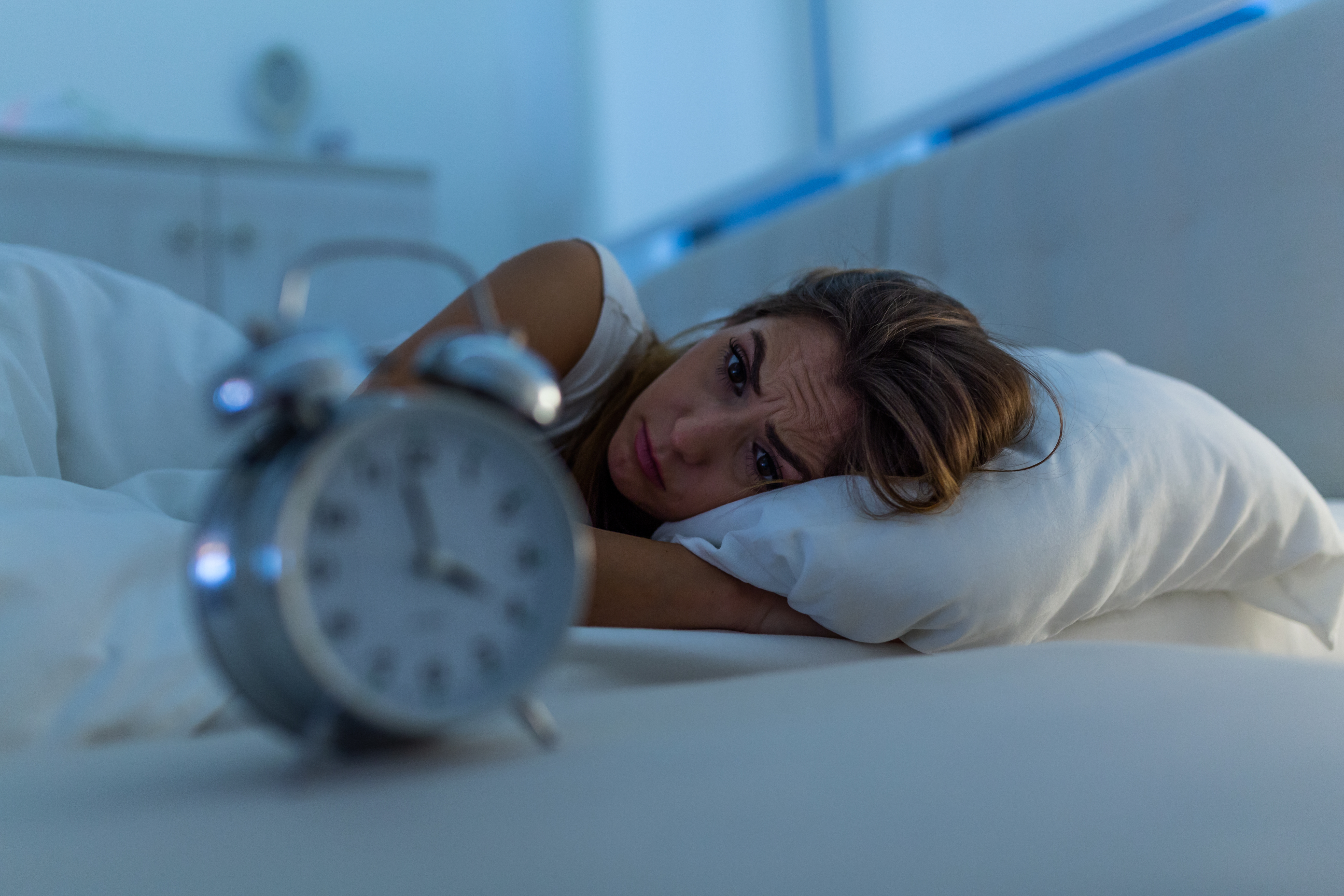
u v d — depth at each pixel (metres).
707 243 3.72
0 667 0.52
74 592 0.56
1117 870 0.30
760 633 0.94
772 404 0.99
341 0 3.86
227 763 0.41
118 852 0.30
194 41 3.62
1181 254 1.57
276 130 3.72
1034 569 0.87
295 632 0.35
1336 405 1.35
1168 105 1.60
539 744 0.42
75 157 3.07
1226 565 1.03
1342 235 1.36
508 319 1.21
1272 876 0.30
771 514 0.93
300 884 0.28
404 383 0.45
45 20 3.42
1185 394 1.10
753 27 3.21
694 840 0.31
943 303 1.07
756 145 3.23
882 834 0.32
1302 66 1.41
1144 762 0.38
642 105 3.77
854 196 2.28
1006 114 2.54
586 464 1.20
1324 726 0.43
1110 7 2.13
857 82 2.85
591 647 0.79
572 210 4.14
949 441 0.89
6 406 0.95
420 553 0.38
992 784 0.36
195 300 3.25
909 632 0.90
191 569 0.37
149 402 1.18
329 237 3.42
